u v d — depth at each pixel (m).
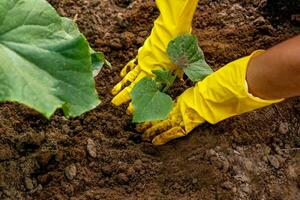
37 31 1.08
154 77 1.40
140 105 1.29
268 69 1.21
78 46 1.07
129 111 1.40
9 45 1.06
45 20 1.08
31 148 1.35
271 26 1.57
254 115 1.45
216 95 1.31
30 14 1.08
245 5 1.61
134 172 1.36
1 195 1.29
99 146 1.38
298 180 1.41
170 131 1.36
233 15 1.59
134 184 1.35
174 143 1.39
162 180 1.36
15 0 1.08
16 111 1.38
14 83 1.04
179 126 1.36
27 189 1.31
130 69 1.45
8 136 1.35
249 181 1.38
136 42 1.52
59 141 1.37
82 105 1.06
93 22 1.54
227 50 1.52
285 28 1.58
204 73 1.35
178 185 1.35
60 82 1.06
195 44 1.34
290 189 1.40
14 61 1.05
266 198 1.38
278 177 1.41
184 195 1.34
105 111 1.42
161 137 1.38
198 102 1.34
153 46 1.40
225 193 1.35
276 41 1.55
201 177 1.36
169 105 1.30
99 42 1.51
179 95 1.44
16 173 1.32
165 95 1.31
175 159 1.38
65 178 1.33
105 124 1.41
